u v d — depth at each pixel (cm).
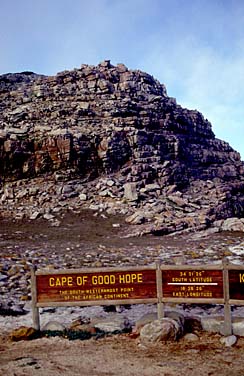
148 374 702
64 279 966
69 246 2448
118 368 735
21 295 1352
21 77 6856
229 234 2800
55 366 754
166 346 842
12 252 2161
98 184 3994
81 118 4709
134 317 1103
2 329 1022
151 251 2197
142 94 5634
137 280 952
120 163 4350
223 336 884
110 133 4406
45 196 3844
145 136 4612
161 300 936
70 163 4147
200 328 942
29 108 4922
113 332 955
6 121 4597
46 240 2720
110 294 953
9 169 4116
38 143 4209
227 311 891
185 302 920
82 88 5331
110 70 5856
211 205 3753
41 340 923
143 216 3244
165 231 2936
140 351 823
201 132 6078
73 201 3762
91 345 875
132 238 2800
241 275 890
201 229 3023
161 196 3875
